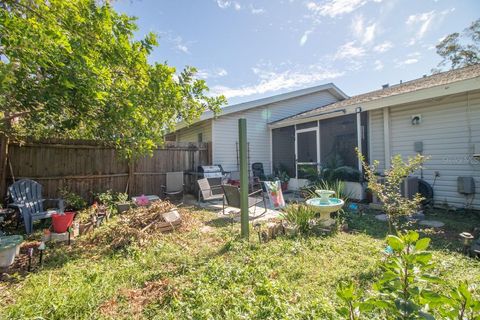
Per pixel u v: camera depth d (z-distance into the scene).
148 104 3.81
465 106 5.52
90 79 2.99
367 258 3.03
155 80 3.55
